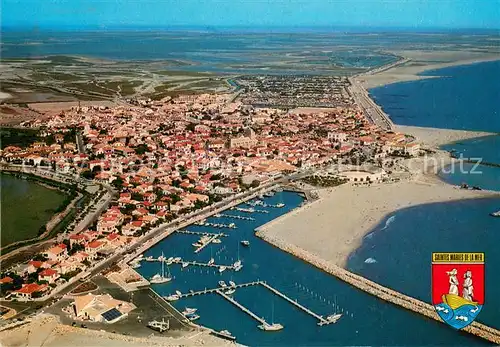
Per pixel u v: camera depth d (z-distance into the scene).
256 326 183.12
